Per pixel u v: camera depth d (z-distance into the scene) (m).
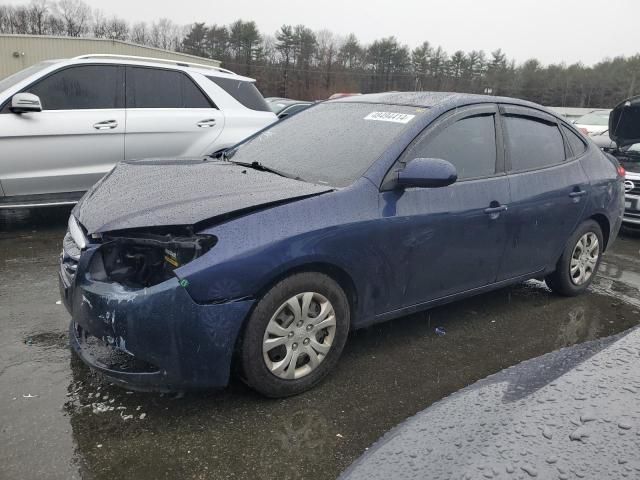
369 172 3.10
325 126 3.80
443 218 3.31
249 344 2.64
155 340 2.46
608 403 1.49
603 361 1.71
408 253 3.19
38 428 2.51
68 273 2.84
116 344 2.50
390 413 2.77
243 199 2.74
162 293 2.44
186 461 2.34
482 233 3.57
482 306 4.33
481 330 3.86
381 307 3.21
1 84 5.98
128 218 2.60
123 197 2.93
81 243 2.75
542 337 3.79
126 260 2.60
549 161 4.16
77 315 2.65
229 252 2.52
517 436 1.40
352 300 3.09
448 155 3.46
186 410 2.71
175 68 6.37
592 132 14.23
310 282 2.80
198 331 2.48
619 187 4.77
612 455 1.29
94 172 5.93
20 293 4.14
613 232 4.81
